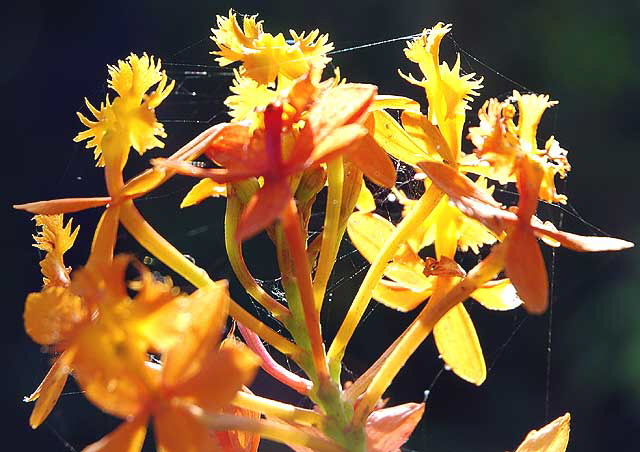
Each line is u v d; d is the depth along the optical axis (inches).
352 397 10.6
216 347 9.5
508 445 31.4
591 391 31.4
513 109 10.5
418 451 31.3
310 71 10.2
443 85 10.9
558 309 32.7
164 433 9.4
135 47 33.1
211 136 10.2
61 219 10.7
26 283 31.9
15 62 33.8
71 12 34.0
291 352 10.6
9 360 31.1
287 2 33.1
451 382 31.9
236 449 10.6
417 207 10.8
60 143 33.0
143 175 10.3
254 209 9.8
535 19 34.1
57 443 29.3
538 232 10.2
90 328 9.5
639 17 34.0
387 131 10.9
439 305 10.4
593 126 33.6
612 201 33.1
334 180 10.6
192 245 29.6
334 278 26.5
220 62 10.7
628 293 31.8
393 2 33.1
